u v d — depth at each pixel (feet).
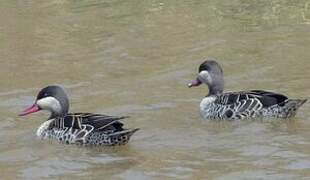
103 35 89.97
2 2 108.17
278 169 51.19
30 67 79.15
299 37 85.25
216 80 63.87
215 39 86.07
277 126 58.90
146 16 97.91
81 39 88.79
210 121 60.95
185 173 51.08
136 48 84.23
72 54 83.10
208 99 62.49
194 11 99.09
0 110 65.92
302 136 56.70
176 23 93.86
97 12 101.04
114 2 106.32
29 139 58.39
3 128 61.21
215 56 80.07
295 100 59.67
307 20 91.97
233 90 68.90
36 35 91.30
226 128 59.16
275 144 55.42
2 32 93.20
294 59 77.56
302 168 51.24
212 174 50.80
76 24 95.40
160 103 66.23
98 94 69.41
